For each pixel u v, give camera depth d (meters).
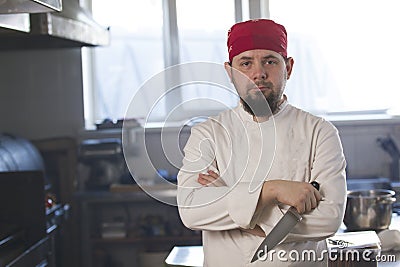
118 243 4.62
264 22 1.82
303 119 1.91
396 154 4.64
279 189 1.74
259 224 1.80
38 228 3.23
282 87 1.83
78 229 4.57
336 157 1.86
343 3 4.86
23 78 4.80
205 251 1.93
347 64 4.90
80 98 4.79
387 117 4.79
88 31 4.06
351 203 2.50
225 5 4.86
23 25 2.99
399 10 4.84
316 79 4.92
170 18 4.85
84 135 4.76
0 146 3.68
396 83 4.90
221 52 4.88
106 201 4.46
